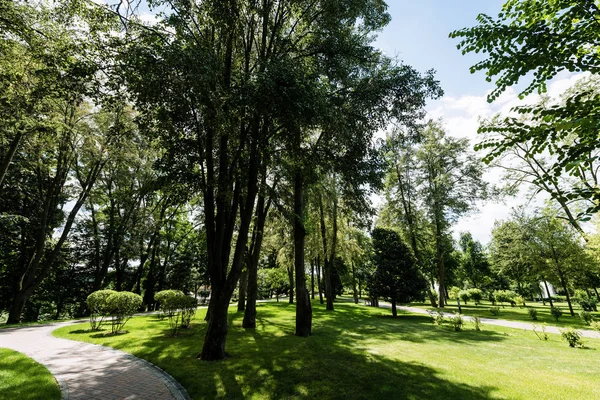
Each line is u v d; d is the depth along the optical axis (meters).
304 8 11.00
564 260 24.23
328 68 11.12
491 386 6.85
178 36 8.20
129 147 21.20
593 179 15.66
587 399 6.03
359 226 14.51
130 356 9.27
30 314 29.80
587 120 3.10
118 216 29.38
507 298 37.03
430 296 33.56
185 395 6.33
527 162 22.02
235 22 8.98
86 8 7.86
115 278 33.78
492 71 4.73
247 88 7.54
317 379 7.32
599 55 4.37
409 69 11.63
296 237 14.34
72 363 8.37
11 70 10.30
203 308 28.19
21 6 9.67
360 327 16.34
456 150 30.08
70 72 7.22
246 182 10.50
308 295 13.82
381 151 13.44
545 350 10.83
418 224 32.81
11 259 26.00
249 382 7.09
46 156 21.75
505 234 31.39
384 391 6.59
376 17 11.90
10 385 6.36
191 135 9.66
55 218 26.44
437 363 8.82
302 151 10.33
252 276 16.14
